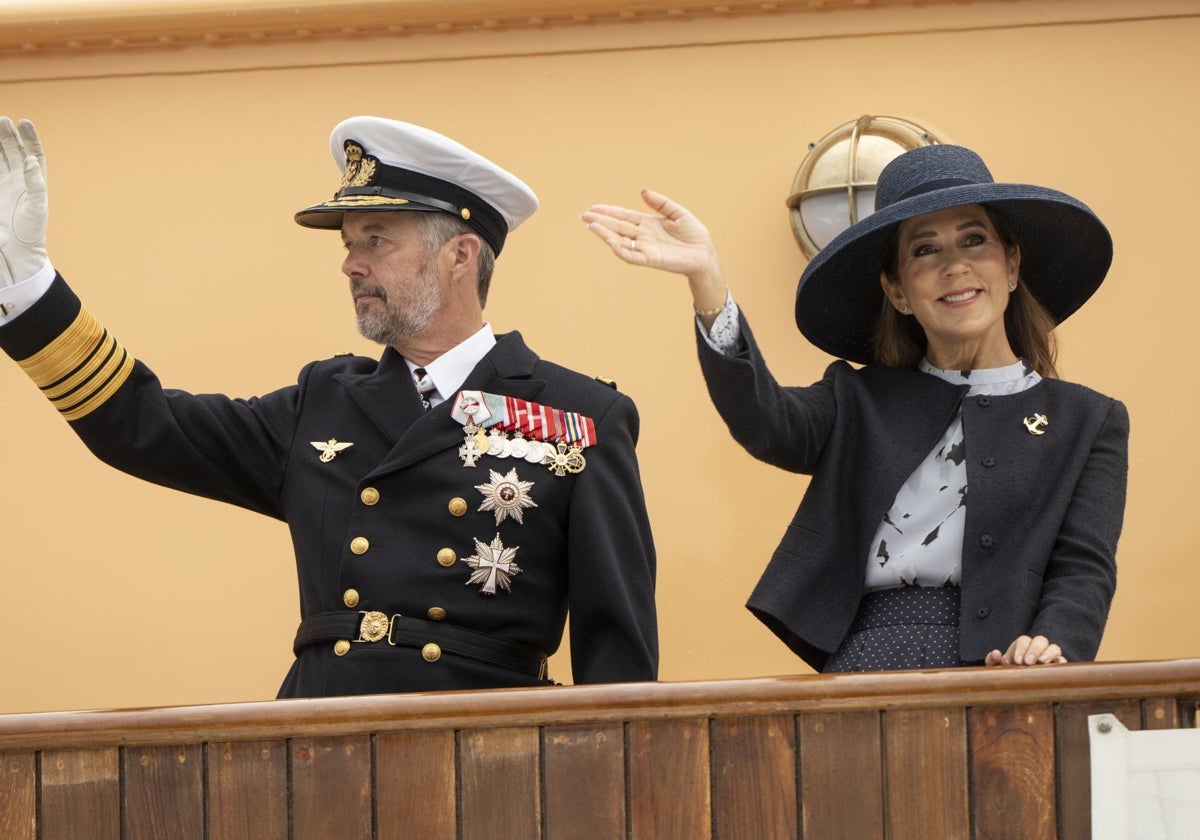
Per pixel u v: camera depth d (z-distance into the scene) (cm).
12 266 1151
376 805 937
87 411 1174
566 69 1487
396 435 1207
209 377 1470
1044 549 1091
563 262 1465
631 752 936
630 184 1470
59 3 1493
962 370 1180
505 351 1250
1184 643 1395
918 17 1469
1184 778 927
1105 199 1450
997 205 1184
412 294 1240
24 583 1450
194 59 1507
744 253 1455
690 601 1417
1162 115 1458
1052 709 938
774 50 1477
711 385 1081
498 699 937
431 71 1493
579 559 1185
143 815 941
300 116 1498
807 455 1145
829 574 1126
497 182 1275
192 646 1437
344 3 1476
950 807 931
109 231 1492
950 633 1093
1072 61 1465
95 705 1432
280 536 1448
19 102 1509
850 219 1416
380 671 1136
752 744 936
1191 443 1419
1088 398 1151
